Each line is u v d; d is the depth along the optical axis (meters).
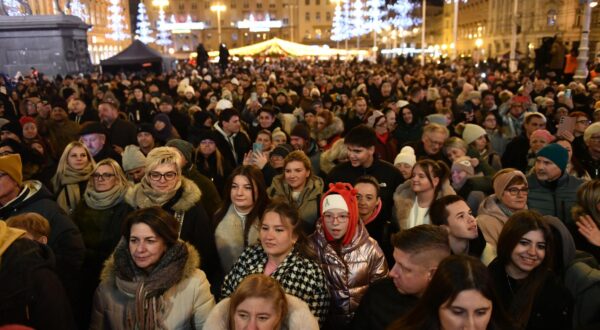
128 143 7.37
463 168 4.92
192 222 3.81
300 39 93.81
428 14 89.81
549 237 2.79
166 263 2.78
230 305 2.45
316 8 92.81
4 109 10.68
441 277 2.02
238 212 3.93
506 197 3.79
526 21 52.84
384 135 7.04
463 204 3.32
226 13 93.06
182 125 9.21
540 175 4.36
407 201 4.20
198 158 6.00
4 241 2.46
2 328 1.72
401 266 2.51
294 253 3.11
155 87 14.40
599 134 5.61
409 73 25.11
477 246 3.49
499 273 2.94
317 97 11.52
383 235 4.22
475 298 1.95
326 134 7.31
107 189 3.99
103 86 14.99
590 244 3.54
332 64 39.66
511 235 2.83
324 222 3.29
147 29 62.78
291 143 6.59
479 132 6.31
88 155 4.62
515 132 8.20
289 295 2.63
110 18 66.69
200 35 93.25
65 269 3.55
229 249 3.85
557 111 8.46
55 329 2.50
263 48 43.81
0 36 23.58
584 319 2.91
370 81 16.67
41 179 5.42
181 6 92.06
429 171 4.02
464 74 22.97
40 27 23.50
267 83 18.31
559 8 47.72
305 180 4.54
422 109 10.39
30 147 5.64
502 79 18.27
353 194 3.34
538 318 2.74
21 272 2.42
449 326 1.98
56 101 9.77
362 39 85.81
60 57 23.95
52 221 3.59
